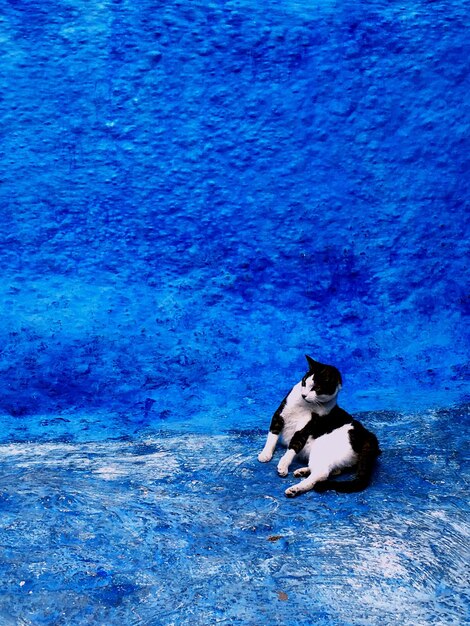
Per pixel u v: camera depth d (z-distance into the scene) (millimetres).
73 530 1762
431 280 3531
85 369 3070
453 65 3971
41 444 2463
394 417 2615
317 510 1874
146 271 3496
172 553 1688
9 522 1780
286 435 2199
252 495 1958
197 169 3777
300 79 3955
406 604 1538
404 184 3762
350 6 4137
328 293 3502
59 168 3742
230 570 1625
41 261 3490
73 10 4113
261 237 3619
